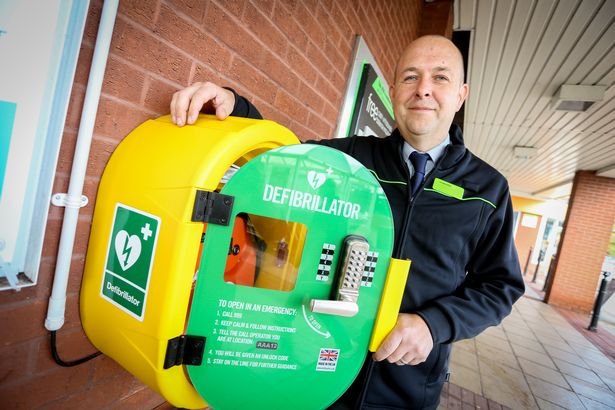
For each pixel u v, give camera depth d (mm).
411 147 1235
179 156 737
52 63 729
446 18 3127
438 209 1131
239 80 1241
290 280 805
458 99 1239
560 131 5297
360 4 1982
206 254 699
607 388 3701
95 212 862
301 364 800
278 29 1381
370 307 832
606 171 7125
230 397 768
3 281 743
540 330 5590
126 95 884
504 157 8172
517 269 1183
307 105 1705
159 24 927
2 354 766
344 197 777
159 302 684
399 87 1192
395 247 1138
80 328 895
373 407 1111
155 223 715
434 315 959
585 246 7934
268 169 721
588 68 3322
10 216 727
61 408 896
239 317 740
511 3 2762
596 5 2496
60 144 767
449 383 3098
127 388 1067
